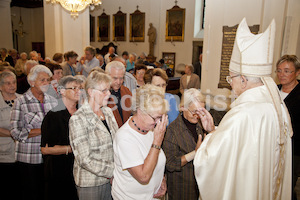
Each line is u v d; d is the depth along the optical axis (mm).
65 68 4773
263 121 1357
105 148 1677
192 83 5023
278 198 1522
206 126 1708
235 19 5117
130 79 3270
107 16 13586
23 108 2150
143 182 1392
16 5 15383
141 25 12625
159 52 12305
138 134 1498
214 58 5371
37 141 2188
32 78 2152
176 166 1748
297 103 2395
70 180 2043
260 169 1343
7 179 2559
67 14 7168
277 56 4820
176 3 11602
